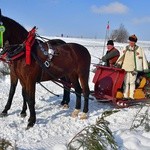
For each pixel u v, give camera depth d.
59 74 4.87
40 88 6.88
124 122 4.67
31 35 4.46
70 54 5.00
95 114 5.23
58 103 5.78
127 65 5.65
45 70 4.56
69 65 4.99
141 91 5.71
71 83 5.36
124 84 5.68
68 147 3.10
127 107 5.60
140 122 4.15
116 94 5.57
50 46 4.69
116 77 5.59
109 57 5.96
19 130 4.23
